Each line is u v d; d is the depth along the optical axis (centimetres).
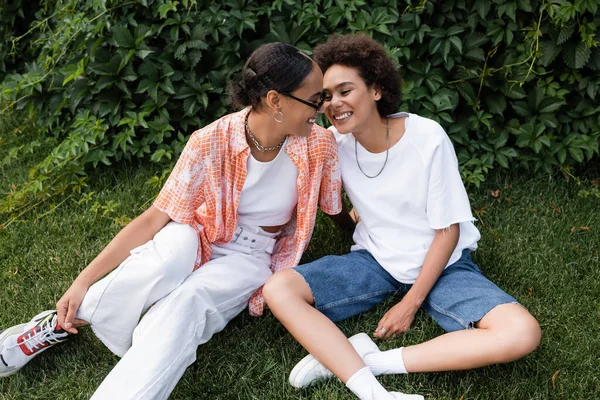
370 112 224
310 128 217
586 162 331
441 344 210
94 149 334
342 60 220
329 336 212
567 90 311
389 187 233
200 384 222
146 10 328
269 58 205
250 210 235
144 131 340
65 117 365
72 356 236
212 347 238
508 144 330
